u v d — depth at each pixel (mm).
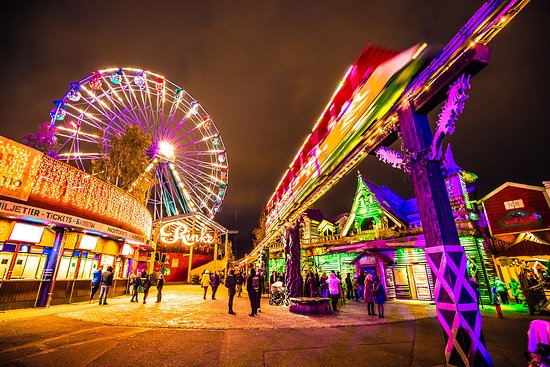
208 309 12750
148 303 14758
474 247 16172
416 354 5793
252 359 5570
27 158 10523
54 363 5148
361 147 6973
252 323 9312
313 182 10141
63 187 12133
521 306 14281
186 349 6227
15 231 10758
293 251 14750
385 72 5609
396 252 19250
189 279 44062
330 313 11820
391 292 18453
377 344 6676
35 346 6133
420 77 5121
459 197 17453
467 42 4242
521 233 16453
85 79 26406
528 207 16938
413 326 9031
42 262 12039
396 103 5699
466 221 16516
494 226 17766
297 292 14164
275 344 6699
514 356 5719
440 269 4363
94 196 14117
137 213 19109
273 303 15281
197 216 41094
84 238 14258
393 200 24578
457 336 4027
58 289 12461
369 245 20266
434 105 5172
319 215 32469
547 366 3254
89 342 6609
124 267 20000
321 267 23344
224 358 5629
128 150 25188
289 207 13672
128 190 24266
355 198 23031
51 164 11547
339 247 22281
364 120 6426
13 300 10547
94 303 13953
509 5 3725
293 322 9562
